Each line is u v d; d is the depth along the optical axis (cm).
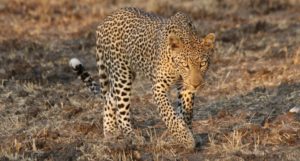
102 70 1234
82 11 2242
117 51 1180
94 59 1734
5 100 1387
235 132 1120
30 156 1084
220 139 1118
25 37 1936
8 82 1514
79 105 1354
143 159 1049
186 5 2242
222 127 1186
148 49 1110
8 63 1662
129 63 1170
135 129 1198
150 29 1121
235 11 2198
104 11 2214
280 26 1941
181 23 1066
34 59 1711
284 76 1455
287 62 1564
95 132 1201
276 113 1231
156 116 1278
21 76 1554
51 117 1289
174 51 1038
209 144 1098
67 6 2297
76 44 1870
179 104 1111
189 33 1052
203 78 1042
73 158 1069
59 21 2117
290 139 1092
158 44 1082
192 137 1062
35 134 1173
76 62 1278
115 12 1203
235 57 1666
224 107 1300
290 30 1902
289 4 2225
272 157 1037
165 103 1074
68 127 1221
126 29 1167
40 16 2162
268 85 1420
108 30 1198
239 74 1524
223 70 1566
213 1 2275
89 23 2095
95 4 2336
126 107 1174
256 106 1284
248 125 1153
